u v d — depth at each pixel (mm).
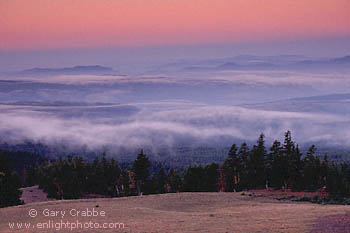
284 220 33594
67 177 87438
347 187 67375
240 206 48719
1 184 68875
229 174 88000
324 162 76375
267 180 82000
